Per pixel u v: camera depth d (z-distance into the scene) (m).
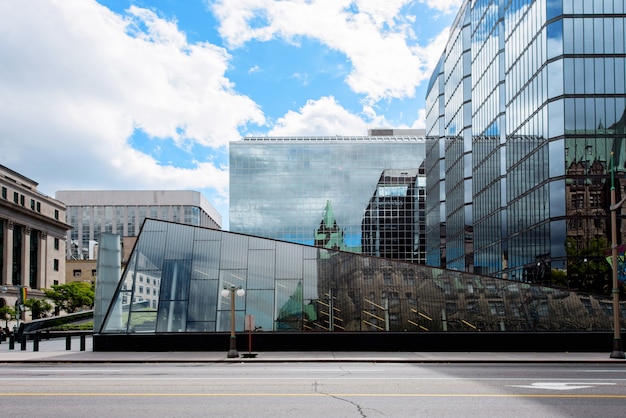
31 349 35.16
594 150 40.47
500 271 51.97
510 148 49.69
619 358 25.94
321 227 121.69
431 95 81.69
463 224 63.66
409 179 123.38
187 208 183.88
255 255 33.44
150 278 33.25
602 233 39.81
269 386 16.45
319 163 123.25
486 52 57.16
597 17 41.28
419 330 31.30
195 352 30.72
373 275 32.50
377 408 12.85
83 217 182.38
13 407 13.15
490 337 30.75
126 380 18.03
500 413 12.27
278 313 32.00
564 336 30.62
